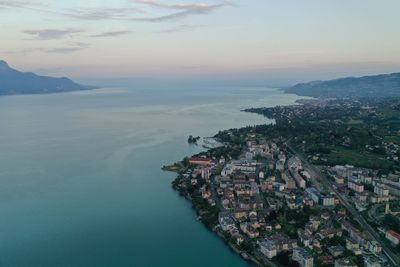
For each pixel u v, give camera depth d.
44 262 196.25
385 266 195.62
